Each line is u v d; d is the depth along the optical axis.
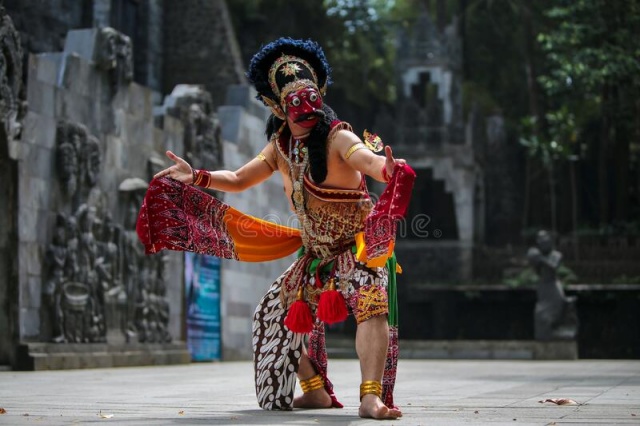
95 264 21.47
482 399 9.73
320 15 59.78
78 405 8.88
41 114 19.89
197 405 8.94
